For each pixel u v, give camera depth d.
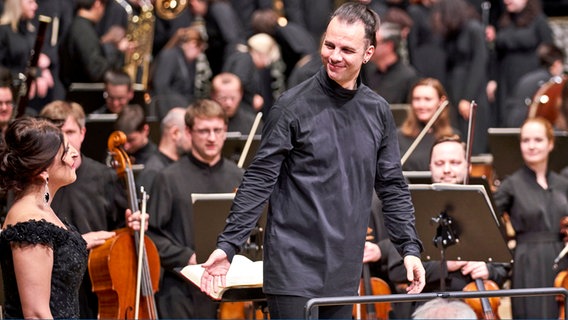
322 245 5.80
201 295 8.79
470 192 7.44
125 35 14.74
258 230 7.58
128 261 8.23
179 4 15.10
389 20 14.23
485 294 5.46
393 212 6.11
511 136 10.64
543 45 14.32
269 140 5.82
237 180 8.97
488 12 16.84
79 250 5.79
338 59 5.76
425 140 10.22
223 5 15.59
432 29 14.62
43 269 5.57
